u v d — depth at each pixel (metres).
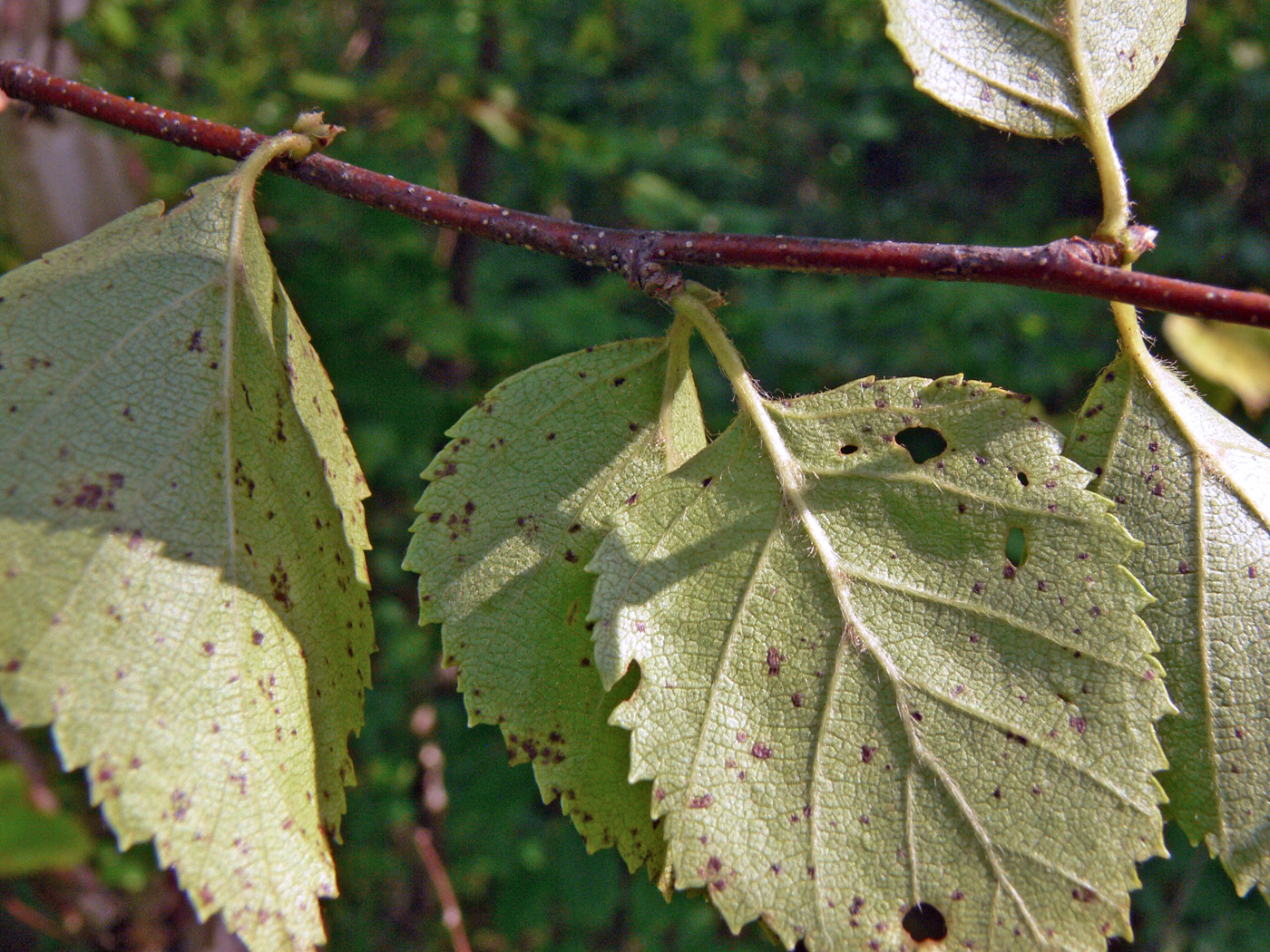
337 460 0.13
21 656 0.11
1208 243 0.76
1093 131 0.13
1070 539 0.12
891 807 0.12
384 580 0.50
